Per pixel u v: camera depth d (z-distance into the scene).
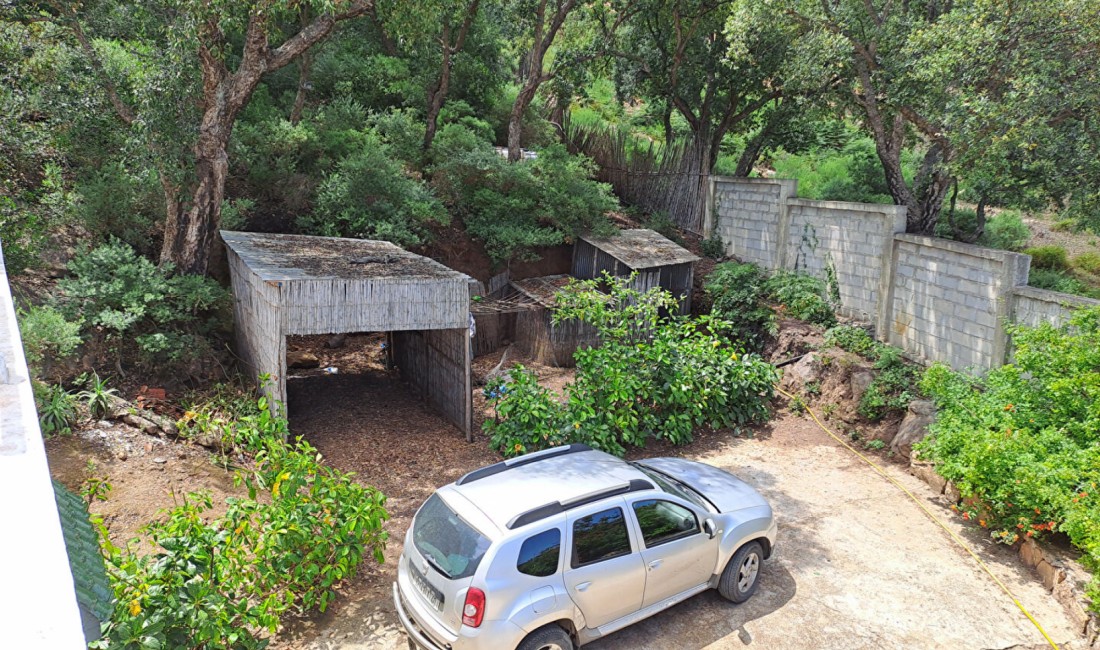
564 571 5.59
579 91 21.83
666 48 20.70
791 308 15.34
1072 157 11.75
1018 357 9.00
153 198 13.09
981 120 11.52
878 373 12.03
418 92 20.47
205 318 12.59
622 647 6.27
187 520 5.94
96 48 12.80
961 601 7.21
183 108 11.88
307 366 14.20
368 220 15.34
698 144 20.14
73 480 7.58
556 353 15.02
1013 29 11.59
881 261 13.90
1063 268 17.78
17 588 1.70
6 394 2.91
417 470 9.94
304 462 6.85
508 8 19.34
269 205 15.63
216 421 8.50
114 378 10.49
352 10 13.02
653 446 11.13
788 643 6.44
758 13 14.55
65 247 12.34
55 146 12.70
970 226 18.33
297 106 17.94
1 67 11.66
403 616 5.69
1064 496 7.29
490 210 17.09
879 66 14.17
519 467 6.62
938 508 9.27
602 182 22.03
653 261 15.98
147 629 4.80
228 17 11.01
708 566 6.65
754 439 11.59
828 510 9.18
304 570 6.39
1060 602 7.15
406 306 10.10
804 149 22.06
